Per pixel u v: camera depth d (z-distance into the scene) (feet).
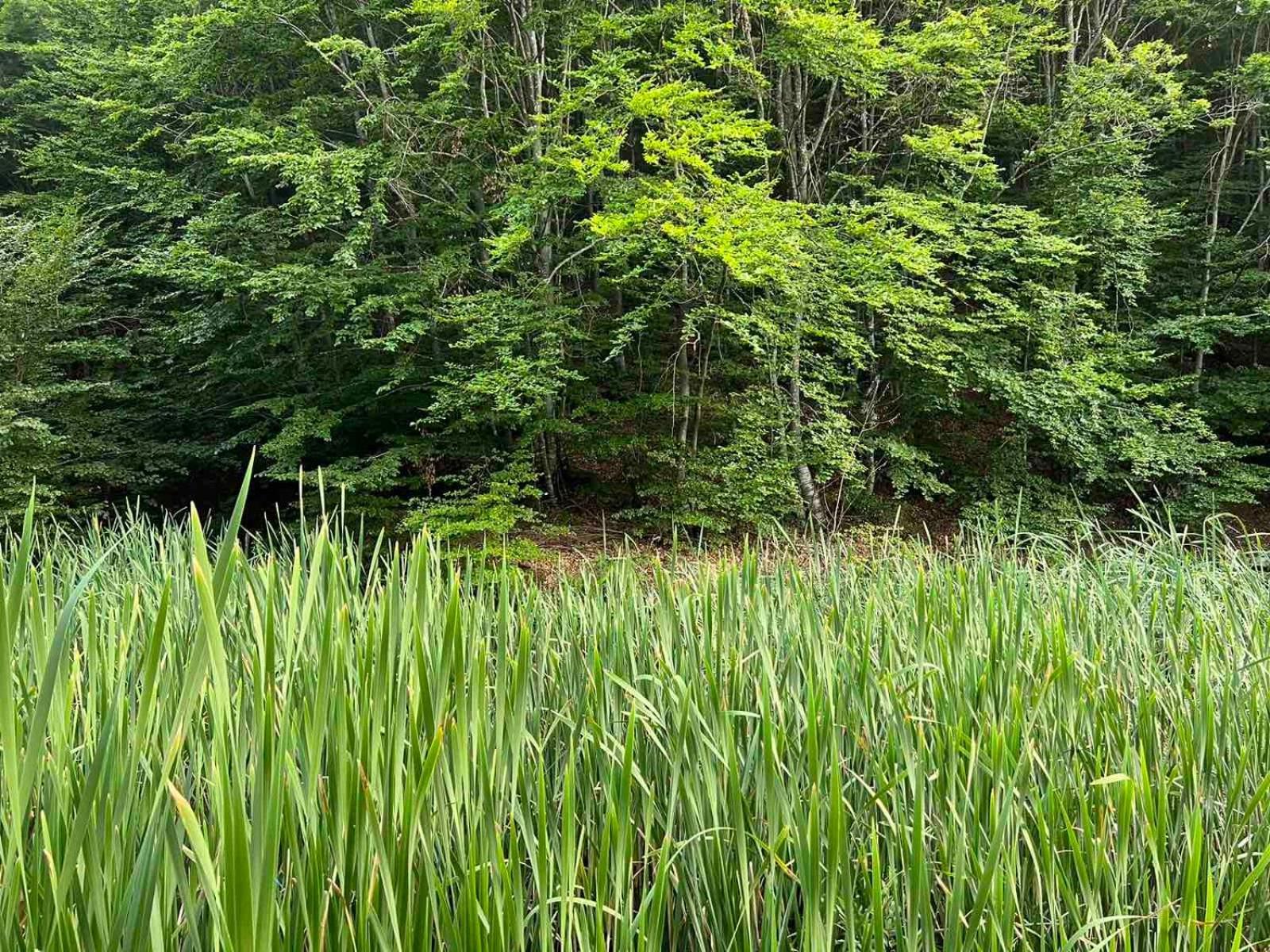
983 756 5.50
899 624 8.27
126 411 35.78
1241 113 43.68
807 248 29.96
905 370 34.94
